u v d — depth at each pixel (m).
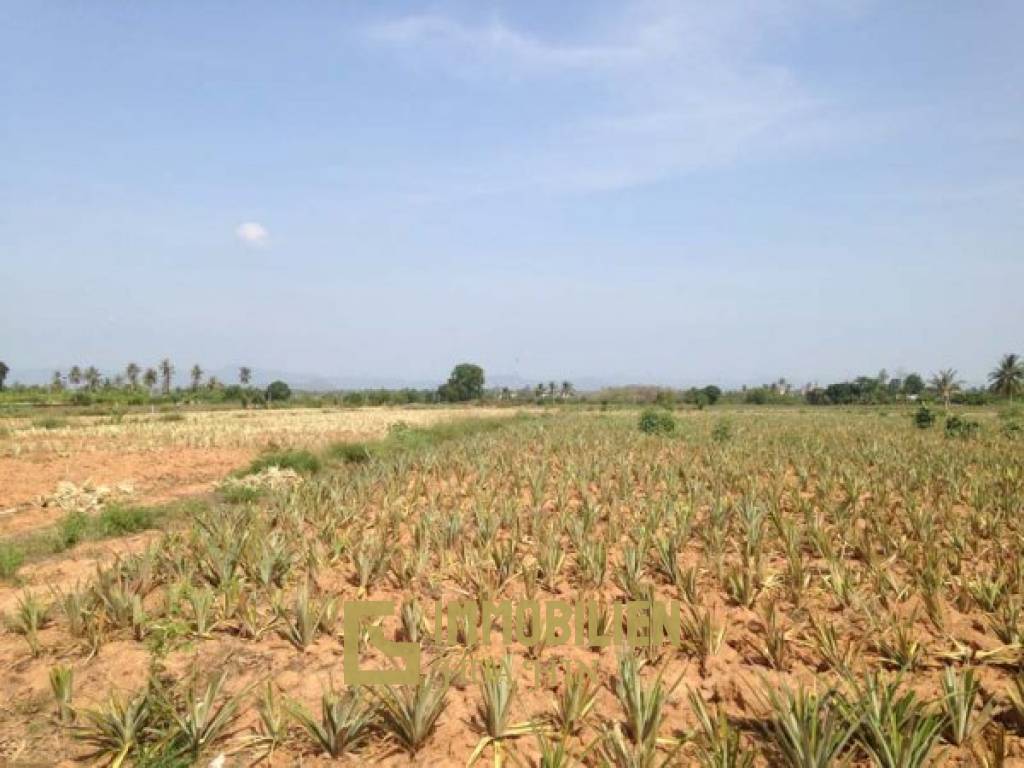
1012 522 11.40
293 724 5.46
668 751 4.95
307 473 19.69
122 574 8.70
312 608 7.27
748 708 5.56
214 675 6.26
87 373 126.25
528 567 9.04
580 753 4.80
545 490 15.56
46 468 22.42
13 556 9.90
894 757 4.36
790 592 8.30
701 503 13.54
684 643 6.78
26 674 6.43
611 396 127.38
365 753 5.11
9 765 5.01
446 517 12.15
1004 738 4.86
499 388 159.50
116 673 6.38
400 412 70.94
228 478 19.03
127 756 5.06
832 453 22.11
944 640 6.91
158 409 73.12
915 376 126.31
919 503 12.89
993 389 89.31
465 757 5.02
